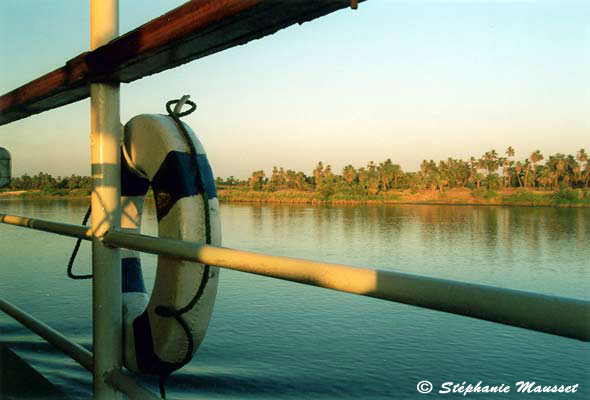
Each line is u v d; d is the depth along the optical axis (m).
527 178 125.19
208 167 1.73
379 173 137.75
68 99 1.92
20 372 2.12
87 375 10.28
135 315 1.86
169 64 1.42
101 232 1.68
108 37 1.67
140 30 1.32
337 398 12.93
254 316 20.94
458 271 35.03
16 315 2.29
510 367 15.93
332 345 17.31
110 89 1.68
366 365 15.30
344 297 25.12
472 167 132.25
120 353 1.74
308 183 149.50
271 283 28.31
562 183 116.81
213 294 1.63
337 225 65.06
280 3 0.94
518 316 0.64
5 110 2.17
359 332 19.05
